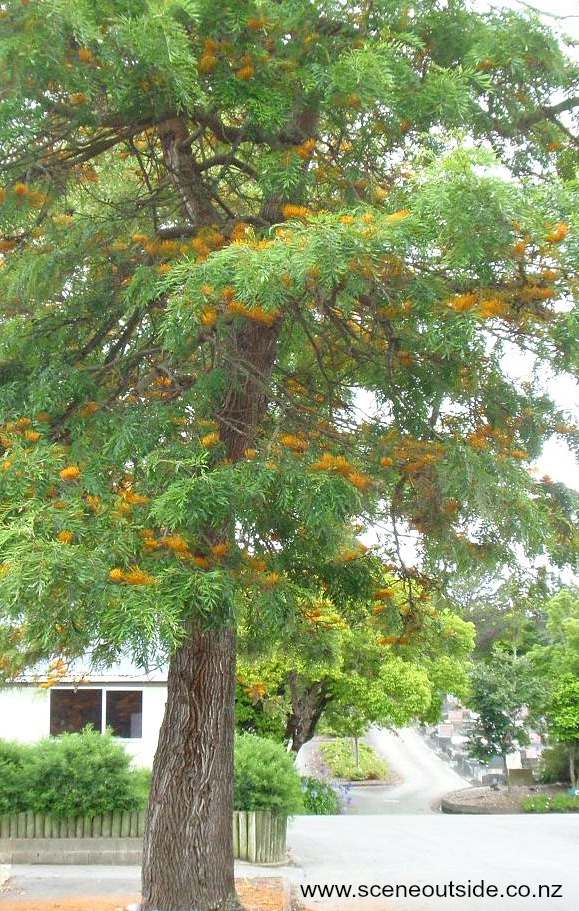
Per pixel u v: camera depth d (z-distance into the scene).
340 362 7.73
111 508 4.82
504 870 10.98
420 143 6.55
